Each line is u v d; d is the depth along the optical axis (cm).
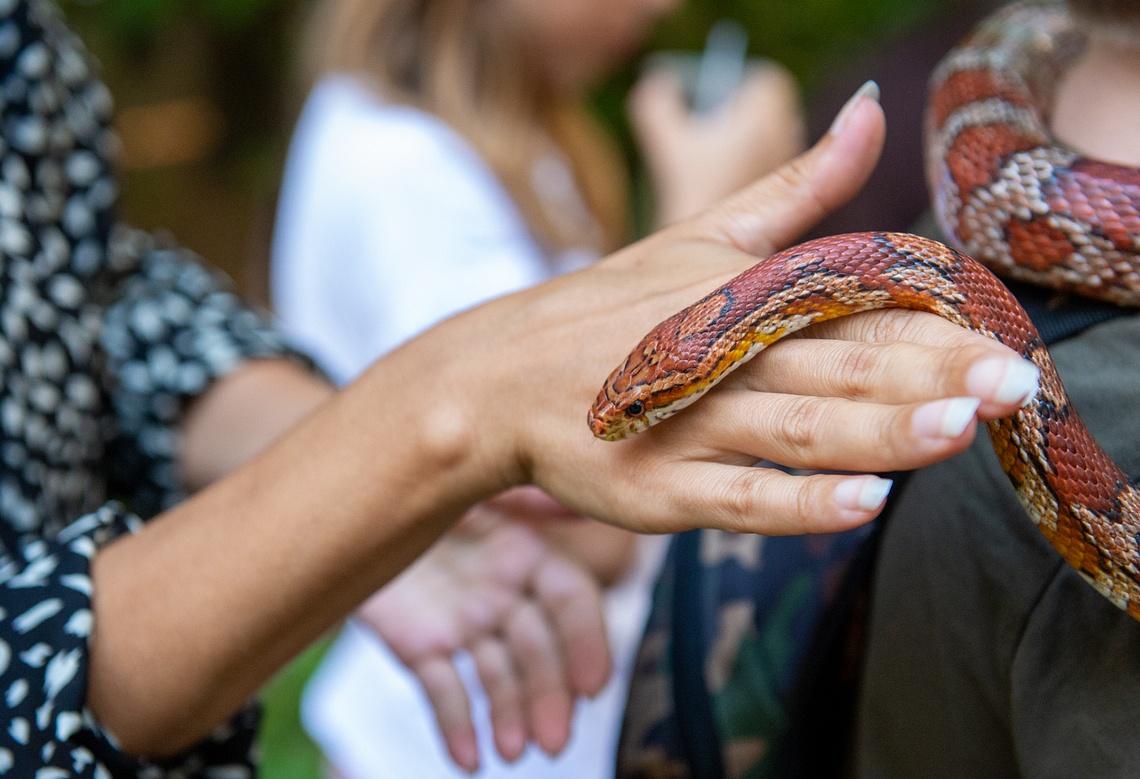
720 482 61
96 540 73
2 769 68
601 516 66
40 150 87
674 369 63
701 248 69
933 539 66
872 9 227
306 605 71
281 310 151
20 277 84
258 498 71
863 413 58
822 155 70
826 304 65
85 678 69
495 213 128
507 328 69
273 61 292
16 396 82
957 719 66
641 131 162
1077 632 62
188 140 294
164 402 96
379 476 69
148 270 101
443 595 86
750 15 232
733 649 74
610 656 85
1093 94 71
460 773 111
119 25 276
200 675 71
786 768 74
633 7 138
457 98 131
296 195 139
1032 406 62
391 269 123
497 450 68
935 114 77
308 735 160
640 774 76
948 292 65
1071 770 61
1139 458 62
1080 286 68
